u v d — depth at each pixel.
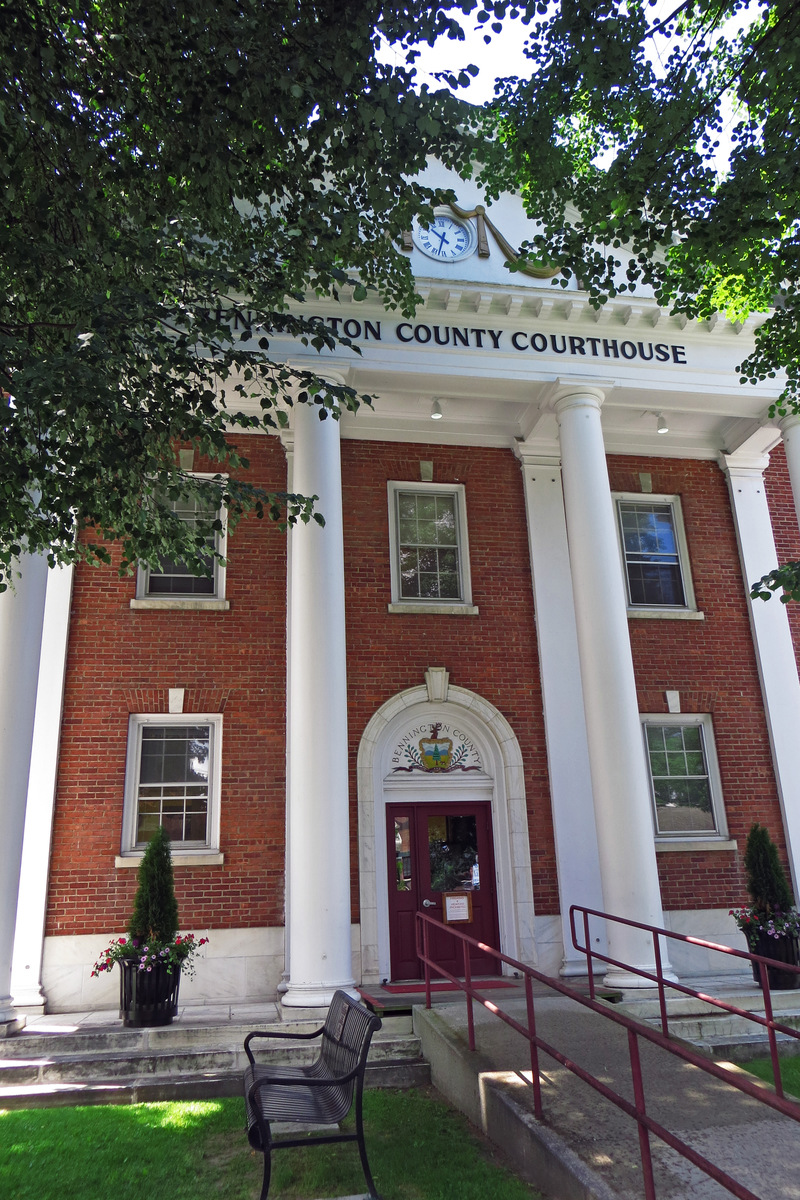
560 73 8.29
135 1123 7.59
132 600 13.19
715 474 16.22
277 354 12.35
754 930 11.75
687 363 13.86
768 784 14.60
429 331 13.16
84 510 6.45
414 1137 7.22
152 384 6.86
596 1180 5.39
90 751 12.59
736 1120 6.36
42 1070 8.77
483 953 13.22
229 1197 6.05
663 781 14.52
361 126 6.70
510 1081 7.28
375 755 13.58
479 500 15.03
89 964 11.78
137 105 6.62
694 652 15.07
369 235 7.89
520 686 14.22
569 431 13.18
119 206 7.25
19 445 6.24
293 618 11.50
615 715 11.77
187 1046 9.51
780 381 14.07
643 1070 7.54
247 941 12.28
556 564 14.81
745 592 15.53
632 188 8.55
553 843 13.53
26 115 6.36
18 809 10.25
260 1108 5.88
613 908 11.25
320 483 11.91
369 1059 9.27
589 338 13.66
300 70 6.34
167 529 7.74
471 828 13.74
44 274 6.62
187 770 13.03
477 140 8.03
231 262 7.43
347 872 10.72
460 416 15.16
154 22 6.26
